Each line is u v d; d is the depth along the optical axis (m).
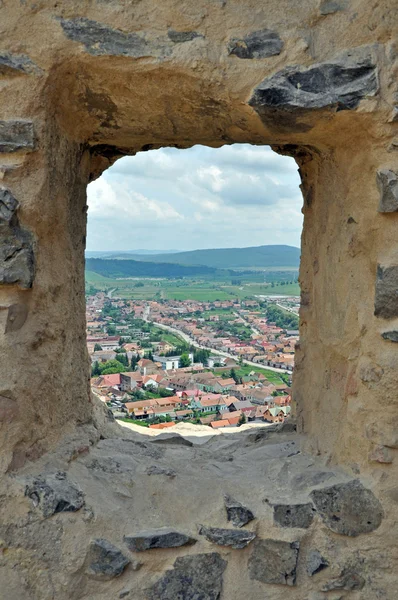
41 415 1.38
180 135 1.55
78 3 1.24
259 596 1.34
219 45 1.27
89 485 1.42
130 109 1.40
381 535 1.36
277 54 1.27
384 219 1.32
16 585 1.25
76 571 1.28
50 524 1.29
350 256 1.45
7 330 1.25
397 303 1.31
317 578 1.35
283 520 1.39
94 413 1.87
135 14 1.25
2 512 1.25
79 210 1.59
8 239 1.25
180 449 1.80
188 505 1.45
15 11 1.23
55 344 1.43
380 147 1.30
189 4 1.25
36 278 1.31
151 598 1.31
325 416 1.59
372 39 1.28
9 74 1.24
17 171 1.26
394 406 1.33
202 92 1.31
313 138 1.46
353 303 1.44
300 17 1.28
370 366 1.36
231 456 1.74
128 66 1.26
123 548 1.33
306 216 1.83
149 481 1.49
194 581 1.34
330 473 1.47
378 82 1.27
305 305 1.84
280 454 1.70
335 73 1.27
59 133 1.38
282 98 1.28
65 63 1.26
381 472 1.37
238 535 1.37
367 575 1.35
